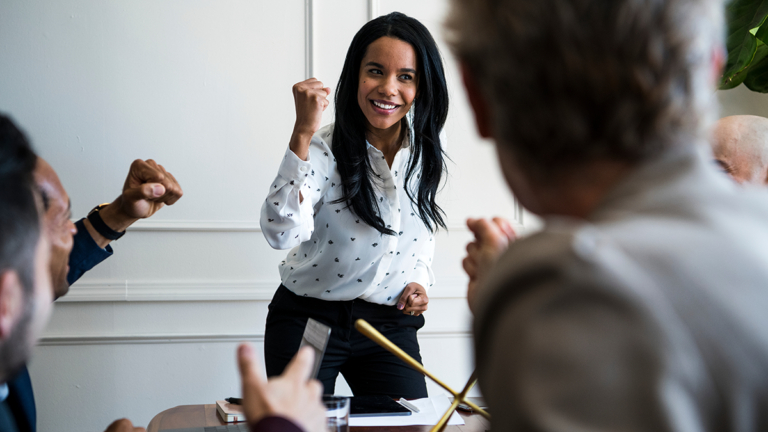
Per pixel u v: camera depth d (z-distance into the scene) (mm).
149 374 2568
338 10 2695
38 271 613
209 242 2607
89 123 2543
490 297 411
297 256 1918
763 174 1477
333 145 1805
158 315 2580
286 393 578
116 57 2559
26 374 1067
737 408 358
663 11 427
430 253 2004
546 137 446
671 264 381
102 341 2531
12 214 576
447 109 1838
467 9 493
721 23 463
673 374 351
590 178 451
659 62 422
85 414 2525
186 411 1364
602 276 369
